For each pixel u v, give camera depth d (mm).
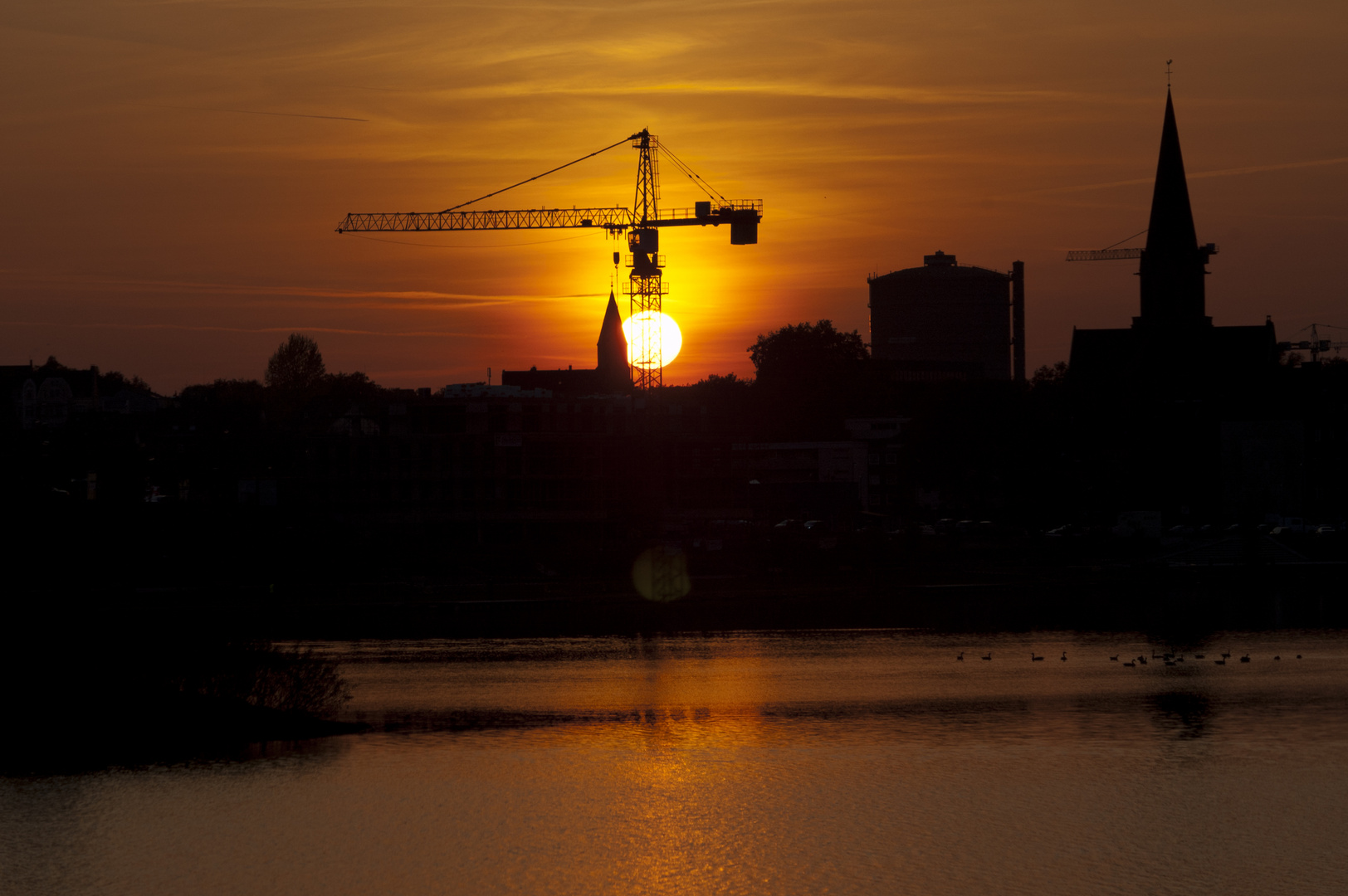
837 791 94625
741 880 74938
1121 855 78438
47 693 107500
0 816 88250
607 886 74312
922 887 73375
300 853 80562
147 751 107812
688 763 104562
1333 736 111625
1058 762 102875
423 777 99438
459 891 73750
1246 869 75812
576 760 106188
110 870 77250
